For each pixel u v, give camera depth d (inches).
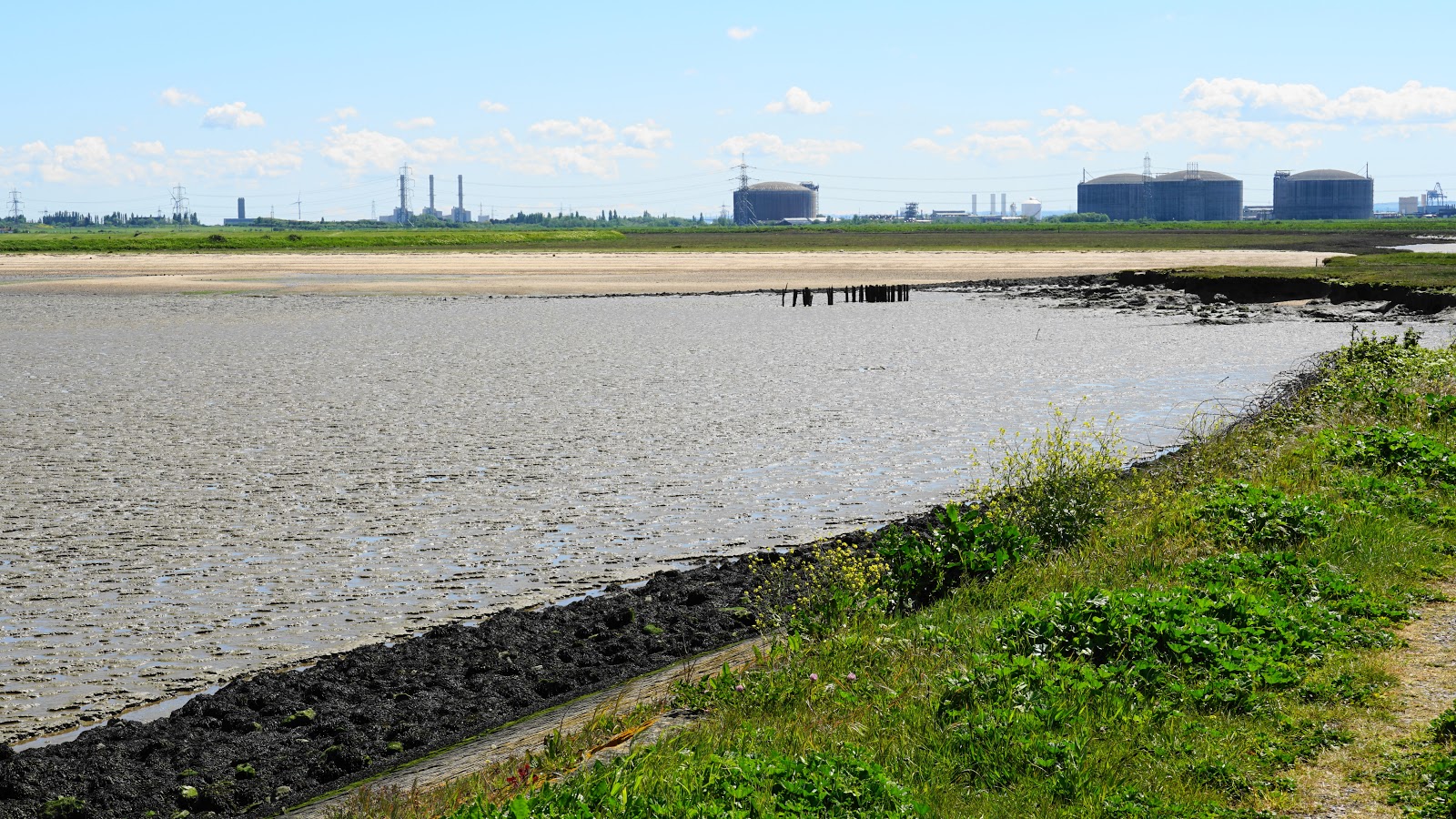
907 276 3954.2
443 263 4950.8
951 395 1285.7
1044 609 402.0
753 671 396.8
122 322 2304.4
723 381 1401.3
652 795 278.2
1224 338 1980.8
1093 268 4237.2
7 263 4827.8
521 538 698.2
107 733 424.8
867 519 747.4
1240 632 378.0
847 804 271.6
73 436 1021.8
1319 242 6441.9
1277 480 631.2
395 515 748.6
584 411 1163.9
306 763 392.2
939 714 329.4
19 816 359.9
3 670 495.5
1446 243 6269.7
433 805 319.3
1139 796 278.1
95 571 629.0
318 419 1118.4
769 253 5851.4
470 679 471.2
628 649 499.5
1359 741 302.5
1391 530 515.2
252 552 665.6
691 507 773.3
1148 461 874.1
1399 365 1027.3
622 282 3698.3
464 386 1358.3
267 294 3189.0
